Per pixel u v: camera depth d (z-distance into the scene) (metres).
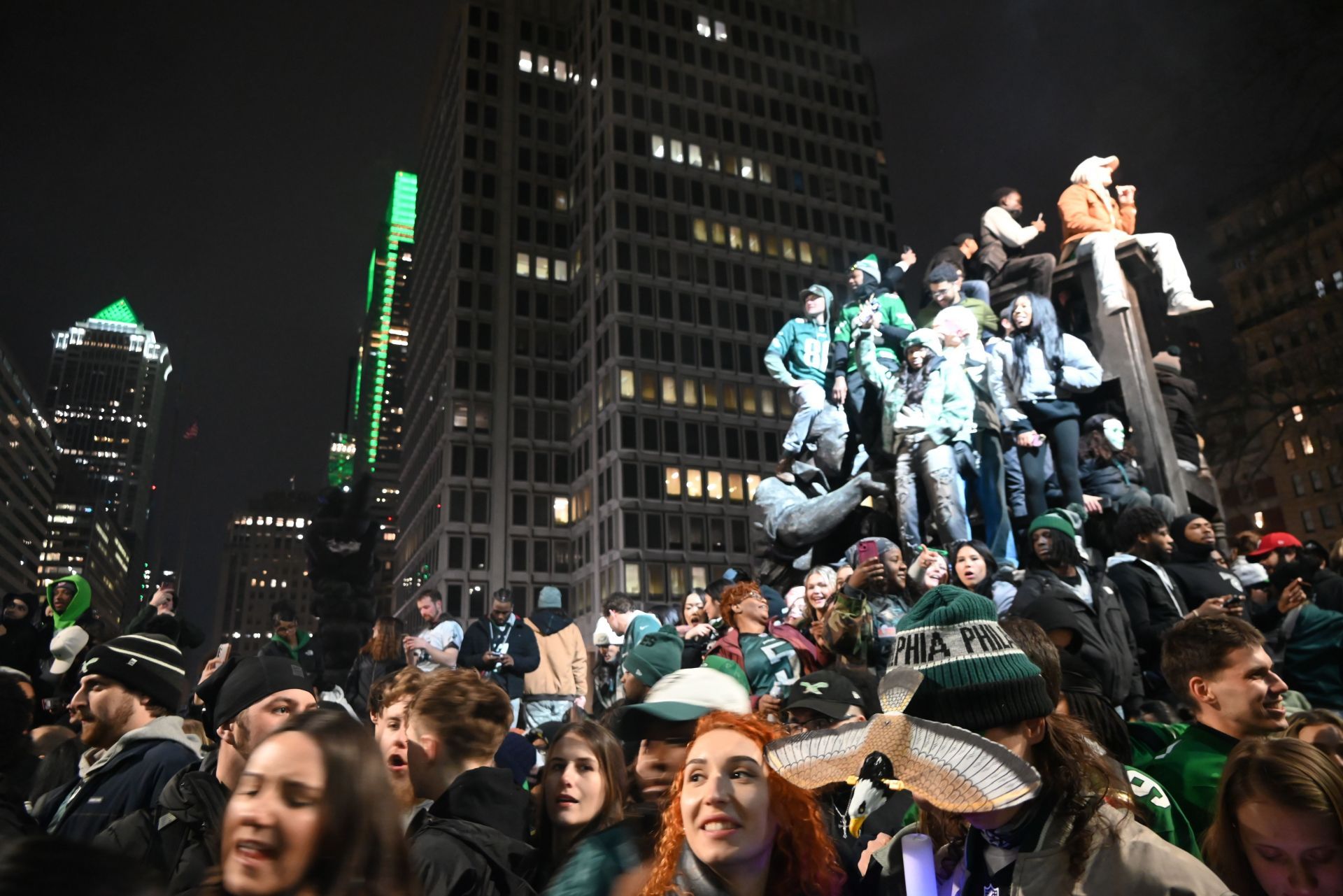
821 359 13.80
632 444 72.00
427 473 85.31
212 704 4.41
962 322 10.99
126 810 3.62
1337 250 18.72
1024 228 12.97
